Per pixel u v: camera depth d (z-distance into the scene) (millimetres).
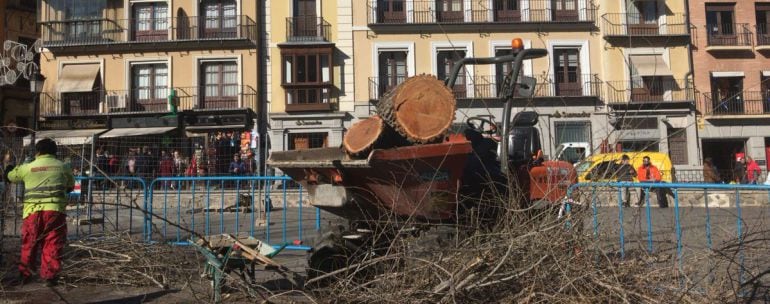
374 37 27016
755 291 4562
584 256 4504
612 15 27312
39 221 5930
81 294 5641
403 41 27000
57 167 6105
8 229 7836
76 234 8195
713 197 6641
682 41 27406
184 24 26906
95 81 27000
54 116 26672
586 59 27109
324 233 5328
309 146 26625
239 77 26484
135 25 27266
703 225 5684
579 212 4859
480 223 4766
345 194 4777
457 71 5512
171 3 26906
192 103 26578
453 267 4363
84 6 27328
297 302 4859
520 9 27531
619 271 4527
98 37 27156
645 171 13969
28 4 30719
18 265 6180
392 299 4258
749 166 21438
